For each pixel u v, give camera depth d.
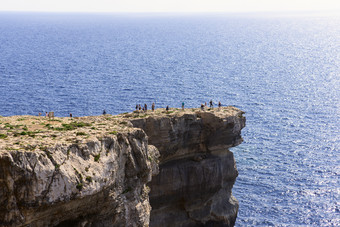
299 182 123.56
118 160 60.75
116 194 59.94
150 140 84.38
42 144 54.53
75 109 189.88
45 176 51.94
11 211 50.72
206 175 89.62
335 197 115.56
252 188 120.00
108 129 65.00
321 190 119.06
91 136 59.34
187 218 90.50
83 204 56.41
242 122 94.12
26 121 73.88
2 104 193.88
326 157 141.50
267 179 125.06
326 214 108.06
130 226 62.66
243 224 103.44
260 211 108.94
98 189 55.88
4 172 50.38
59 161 53.59
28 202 50.97
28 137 59.38
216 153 92.25
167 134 85.12
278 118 184.62
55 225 55.22
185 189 88.50
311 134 163.62
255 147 148.75
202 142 91.38
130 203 62.59
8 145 53.50
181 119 87.12
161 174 85.75
